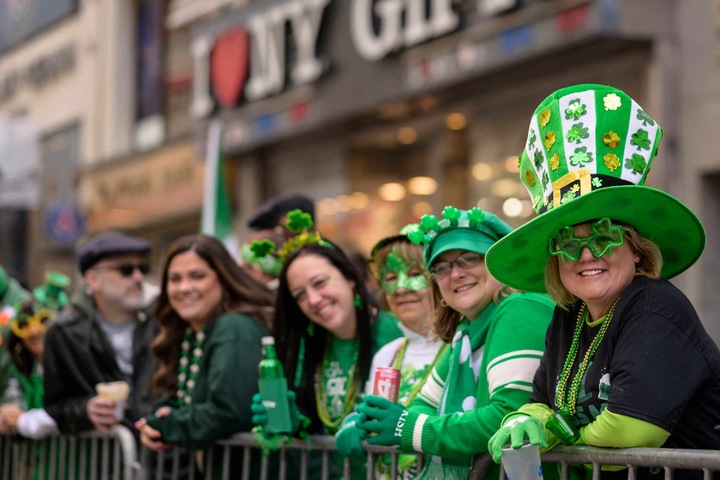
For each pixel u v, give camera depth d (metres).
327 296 5.59
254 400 5.44
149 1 22.30
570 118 3.90
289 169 17.39
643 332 3.71
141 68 22.59
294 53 15.83
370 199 15.90
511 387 4.30
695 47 11.27
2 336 8.00
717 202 11.25
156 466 6.59
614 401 3.70
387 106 14.46
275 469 5.91
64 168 24.36
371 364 5.62
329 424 5.64
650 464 3.66
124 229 21.53
